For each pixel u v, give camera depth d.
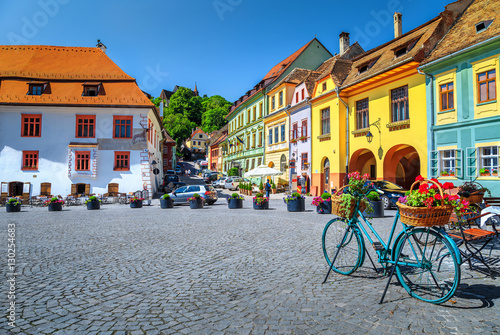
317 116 25.73
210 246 7.34
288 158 30.56
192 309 3.68
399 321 3.28
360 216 4.79
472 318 3.32
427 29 17.78
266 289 4.35
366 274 4.94
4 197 24.72
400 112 18.31
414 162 21.55
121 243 7.81
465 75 14.31
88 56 30.42
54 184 25.95
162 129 39.41
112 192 26.22
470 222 5.71
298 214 14.00
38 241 8.16
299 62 35.28
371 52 23.11
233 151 50.12
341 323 3.26
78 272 5.29
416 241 4.00
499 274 4.82
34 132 26.20
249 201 24.11
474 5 16.44
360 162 23.03
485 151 13.73
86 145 26.03
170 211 16.73
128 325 3.28
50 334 3.08
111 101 26.89
